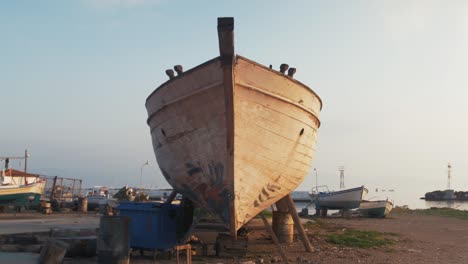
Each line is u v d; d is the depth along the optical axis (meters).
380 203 32.16
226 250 10.63
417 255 11.54
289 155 8.87
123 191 31.02
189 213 10.56
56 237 10.46
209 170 8.28
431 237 16.80
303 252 11.70
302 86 8.70
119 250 8.12
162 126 9.15
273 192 8.97
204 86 7.78
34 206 30.06
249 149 8.00
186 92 8.13
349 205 34.88
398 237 16.31
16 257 8.67
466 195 131.00
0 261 8.22
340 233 16.70
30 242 10.62
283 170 8.88
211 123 7.93
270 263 9.86
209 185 8.40
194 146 8.41
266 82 7.88
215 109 7.78
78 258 9.71
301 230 11.73
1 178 32.72
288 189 9.55
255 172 8.26
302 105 8.80
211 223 14.20
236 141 7.76
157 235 9.75
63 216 23.08
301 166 9.62
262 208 8.98
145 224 9.91
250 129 7.90
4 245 9.97
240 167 7.97
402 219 30.23
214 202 8.46
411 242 14.76
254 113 7.87
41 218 20.84
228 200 8.09
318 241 14.04
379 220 28.88
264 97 7.95
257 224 14.07
